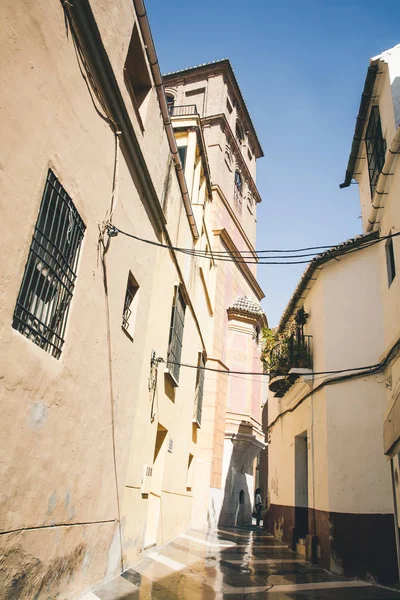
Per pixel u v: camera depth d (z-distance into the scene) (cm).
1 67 343
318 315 1059
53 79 421
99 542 564
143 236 740
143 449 764
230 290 2150
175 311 988
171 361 964
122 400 649
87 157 504
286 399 1370
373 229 948
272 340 1283
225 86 2478
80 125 484
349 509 838
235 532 1562
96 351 544
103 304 562
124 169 637
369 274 966
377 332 917
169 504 1042
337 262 1031
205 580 671
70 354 470
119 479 641
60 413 449
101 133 543
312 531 980
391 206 836
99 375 555
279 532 1405
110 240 580
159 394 873
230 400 1970
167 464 998
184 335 1155
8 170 352
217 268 1973
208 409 1755
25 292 392
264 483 3177
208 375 1806
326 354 979
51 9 413
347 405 907
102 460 573
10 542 366
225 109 2430
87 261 509
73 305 475
